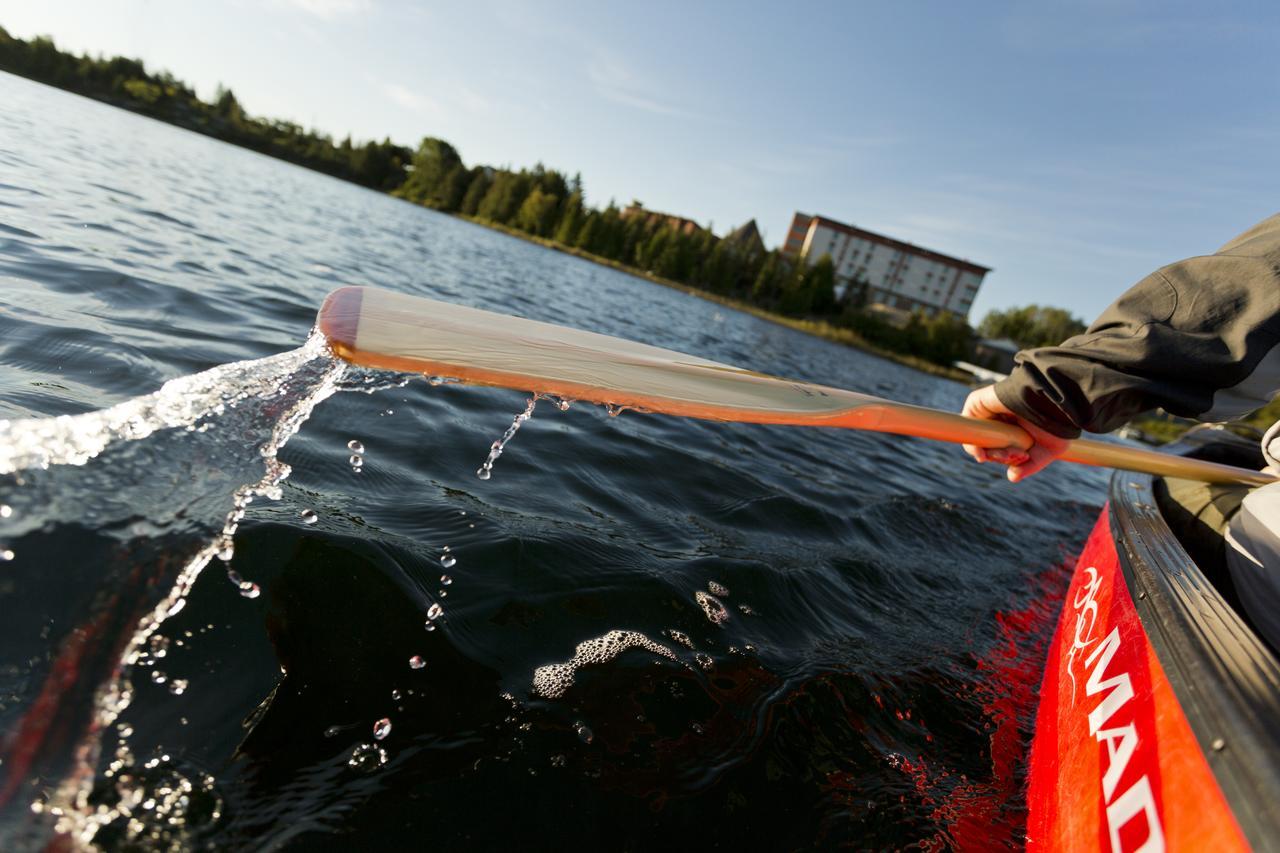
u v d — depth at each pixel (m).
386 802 1.15
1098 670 1.42
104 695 1.15
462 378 1.45
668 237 55.72
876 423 1.71
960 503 4.43
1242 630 1.09
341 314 1.55
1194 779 0.88
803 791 1.44
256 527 1.69
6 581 1.16
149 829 1.01
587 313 10.84
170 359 2.79
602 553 2.13
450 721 1.35
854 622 2.24
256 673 1.31
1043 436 1.74
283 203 13.98
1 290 3.00
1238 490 1.80
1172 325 1.23
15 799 0.98
